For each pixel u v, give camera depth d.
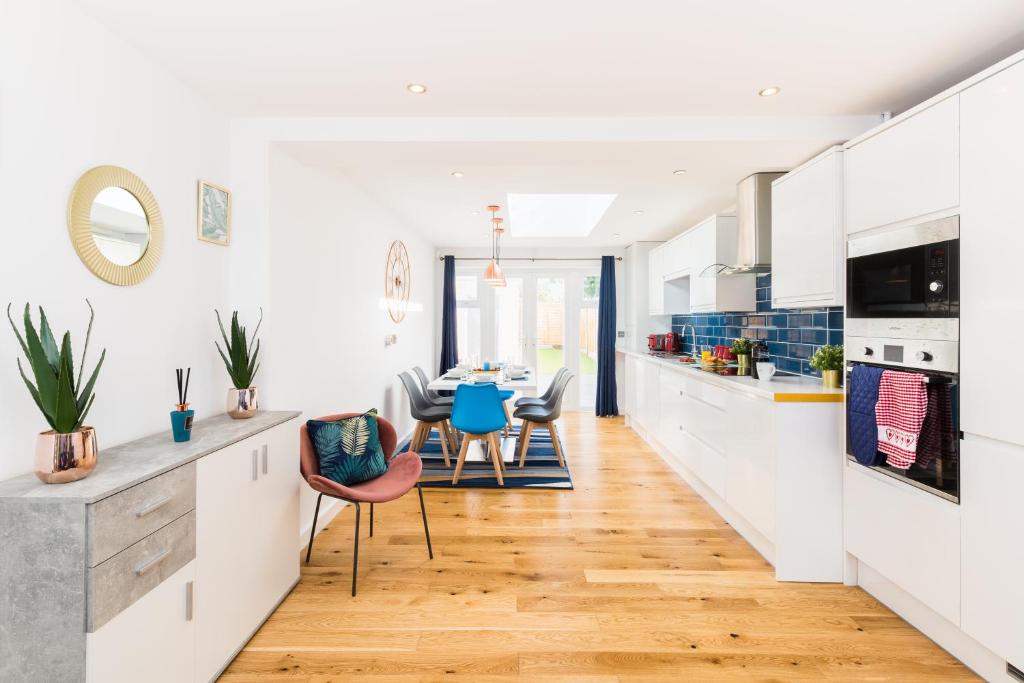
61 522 1.23
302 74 2.10
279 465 2.21
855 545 2.33
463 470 4.26
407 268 5.34
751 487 2.75
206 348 2.32
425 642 1.97
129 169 1.86
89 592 1.24
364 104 2.40
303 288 2.91
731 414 3.01
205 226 2.30
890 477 2.08
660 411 4.68
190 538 1.61
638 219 4.97
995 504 1.61
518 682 1.76
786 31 1.78
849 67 2.04
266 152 2.54
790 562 2.46
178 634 1.55
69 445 1.35
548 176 3.53
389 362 4.68
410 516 3.26
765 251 3.36
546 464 4.46
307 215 2.97
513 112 2.50
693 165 2.96
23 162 1.45
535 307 7.07
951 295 1.75
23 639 1.25
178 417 1.79
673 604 2.25
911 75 2.11
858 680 1.77
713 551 2.77
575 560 2.66
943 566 1.83
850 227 2.31
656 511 3.37
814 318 3.27
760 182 3.35
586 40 1.84
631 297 6.61
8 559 1.24
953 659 1.87
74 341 1.62
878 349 2.12
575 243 6.53
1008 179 1.55
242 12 1.66
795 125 2.55
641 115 2.55
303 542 2.82
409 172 3.43
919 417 1.85
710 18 1.70
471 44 1.87
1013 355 1.54
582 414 6.91
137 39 1.82
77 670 1.24
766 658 1.89
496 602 2.25
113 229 1.76
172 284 2.09
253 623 1.99
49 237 1.53
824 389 2.60
